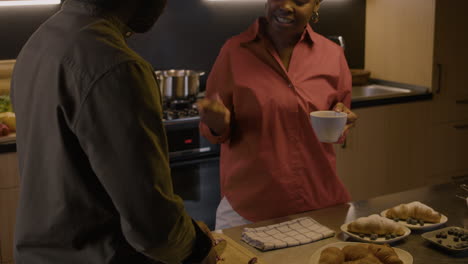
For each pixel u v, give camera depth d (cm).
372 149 366
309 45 198
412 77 388
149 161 96
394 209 166
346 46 416
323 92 196
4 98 300
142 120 95
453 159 400
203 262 112
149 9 109
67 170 98
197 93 340
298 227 158
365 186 371
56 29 103
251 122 190
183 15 356
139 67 97
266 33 196
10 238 279
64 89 96
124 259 103
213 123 173
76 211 100
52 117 98
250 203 192
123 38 107
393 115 368
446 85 381
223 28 369
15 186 274
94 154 95
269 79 191
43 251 104
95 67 95
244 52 194
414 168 386
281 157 190
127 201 95
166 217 98
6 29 314
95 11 103
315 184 195
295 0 178
